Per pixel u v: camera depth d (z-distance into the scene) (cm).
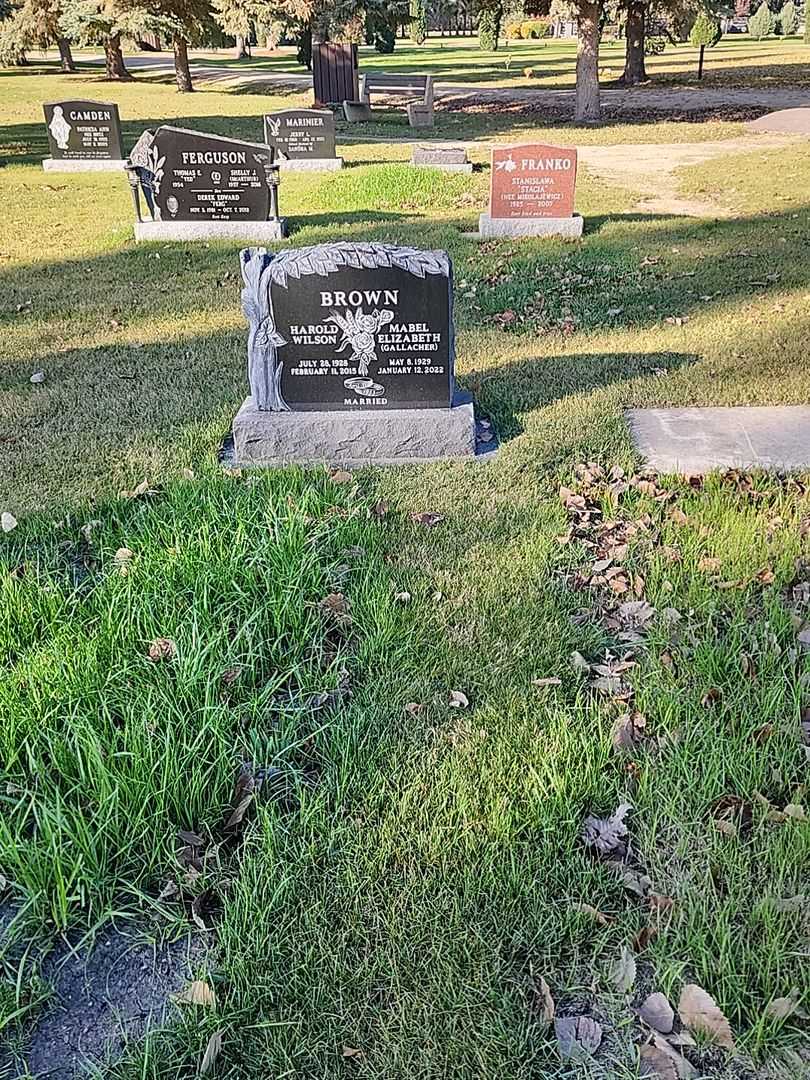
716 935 238
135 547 423
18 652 350
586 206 1305
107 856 262
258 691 333
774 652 343
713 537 429
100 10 3012
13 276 997
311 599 386
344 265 502
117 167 1753
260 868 262
